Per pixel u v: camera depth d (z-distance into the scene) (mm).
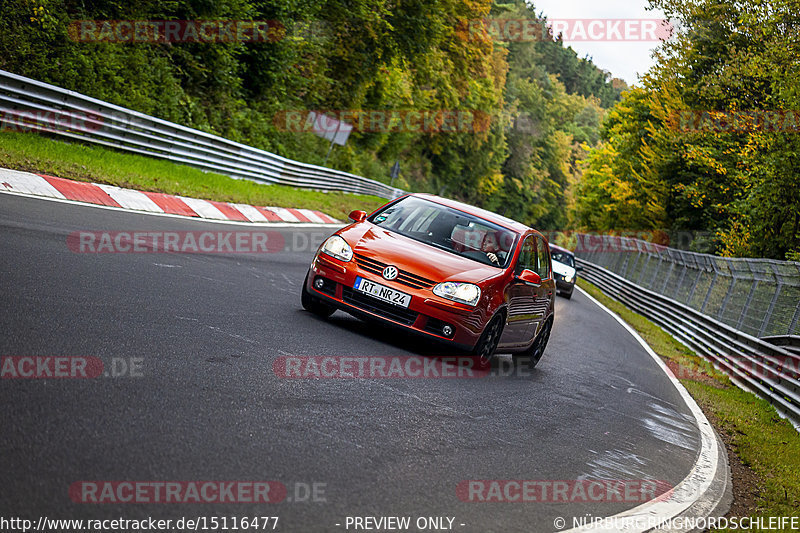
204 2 25203
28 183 11188
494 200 90562
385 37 42312
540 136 105875
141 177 15672
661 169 36875
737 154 27703
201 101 27062
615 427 7113
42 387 4086
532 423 6305
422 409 5707
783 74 24062
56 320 5375
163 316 6285
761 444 8273
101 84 19844
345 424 4848
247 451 3959
